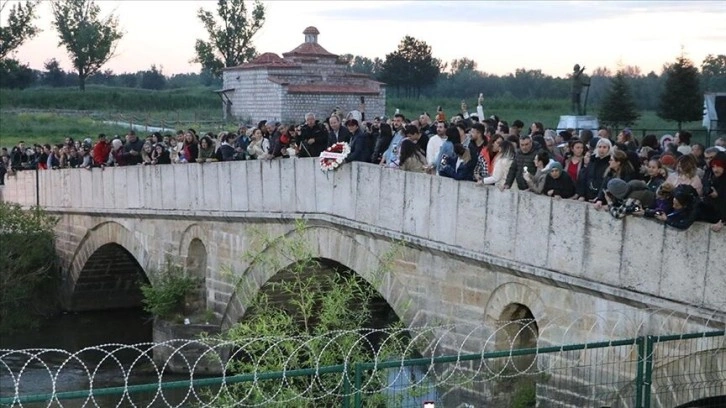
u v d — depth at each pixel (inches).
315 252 1007.6
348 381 523.2
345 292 853.8
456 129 840.3
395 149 920.3
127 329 1555.1
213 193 1192.2
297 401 649.0
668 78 1512.1
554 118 2172.7
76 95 3745.1
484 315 807.7
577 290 714.8
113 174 1445.6
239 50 4522.6
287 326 800.3
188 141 1274.6
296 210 1031.0
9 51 4549.7
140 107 3681.1
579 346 548.4
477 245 800.9
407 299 891.4
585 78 1509.6
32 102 3673.7
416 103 2822.3
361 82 2672.2
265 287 1098.1
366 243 939.3
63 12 4581.7
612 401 674.8
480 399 791.1
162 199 1314.0
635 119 1565.0
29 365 1336.1
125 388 481.4
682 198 618.5
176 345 1221.7
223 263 1197.1
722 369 613.0
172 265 1306.6
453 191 822.5
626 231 671.8
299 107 2554.1
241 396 699.4
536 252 745.0
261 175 1088.8
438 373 827.4
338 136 995.9
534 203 744.3
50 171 1659.7
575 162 763.4
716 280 613.0
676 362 636.7
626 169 690.8
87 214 1544.0
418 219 864.3
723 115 1375.5
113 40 4643.2
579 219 706.8
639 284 663.8
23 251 1614.2
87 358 1362.0
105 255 1614.2
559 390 726.5
